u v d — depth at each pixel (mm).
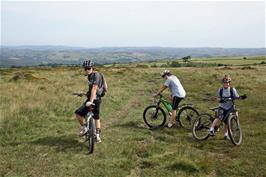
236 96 10352
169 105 12938
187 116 12594
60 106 15977
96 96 9867
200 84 29453
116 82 31703
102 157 8922
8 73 47531
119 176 7660
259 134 11484
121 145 10000
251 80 33094
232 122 10430
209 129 10578
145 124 13242
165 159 8680
